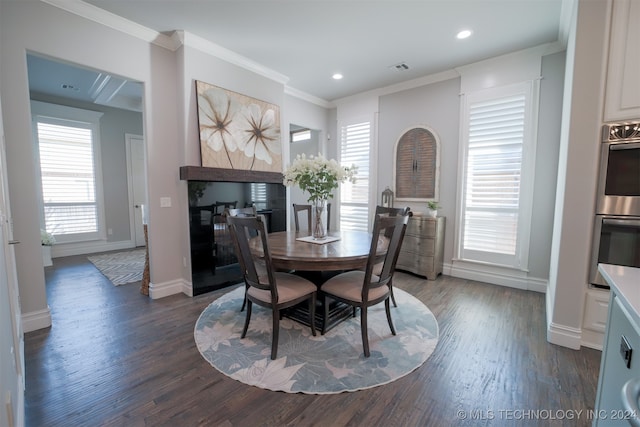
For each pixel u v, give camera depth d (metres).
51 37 2.37
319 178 2.58
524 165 3.30
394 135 4.40
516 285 3.43
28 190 2.31
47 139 4.85
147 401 1.60
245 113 3.56
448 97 3.86
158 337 2.28
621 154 1.89
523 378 1.78
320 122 5.08
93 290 3.37
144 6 2.52
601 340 2.05
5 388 1.10
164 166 3.12
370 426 1.43
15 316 1.67
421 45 3.16
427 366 1.91
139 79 2.89
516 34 2.92
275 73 3.87
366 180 4.75
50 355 2.03
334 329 2.40
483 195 3.60
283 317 2.62
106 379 1.78
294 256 2.10
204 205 3.27
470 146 3.67
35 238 2.36
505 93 3.38
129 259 4.84
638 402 0.58
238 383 1.74
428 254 3.74
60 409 1.53
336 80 4.16
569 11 2.38
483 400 1.60
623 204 1.90
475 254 3.70
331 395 1.64
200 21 2.75
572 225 2.06
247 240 2.02
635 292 0.92
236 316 2.66
